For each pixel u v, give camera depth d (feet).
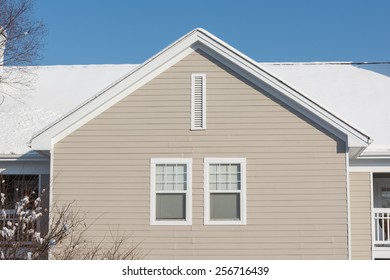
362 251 69.82
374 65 93.61
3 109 82.99
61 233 55.57
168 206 63.72
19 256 50.96
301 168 63.31
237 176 63.72
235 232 62.85
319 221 62.64
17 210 53.88
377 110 78.95
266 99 64.18
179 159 64.03
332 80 89.15
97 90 88.69
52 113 81.10
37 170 71.00
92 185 64.08
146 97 64.85
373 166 70.28
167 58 64.69
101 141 64.54
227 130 64.08
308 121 63.72
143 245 63.10
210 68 64.80
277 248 62.54
